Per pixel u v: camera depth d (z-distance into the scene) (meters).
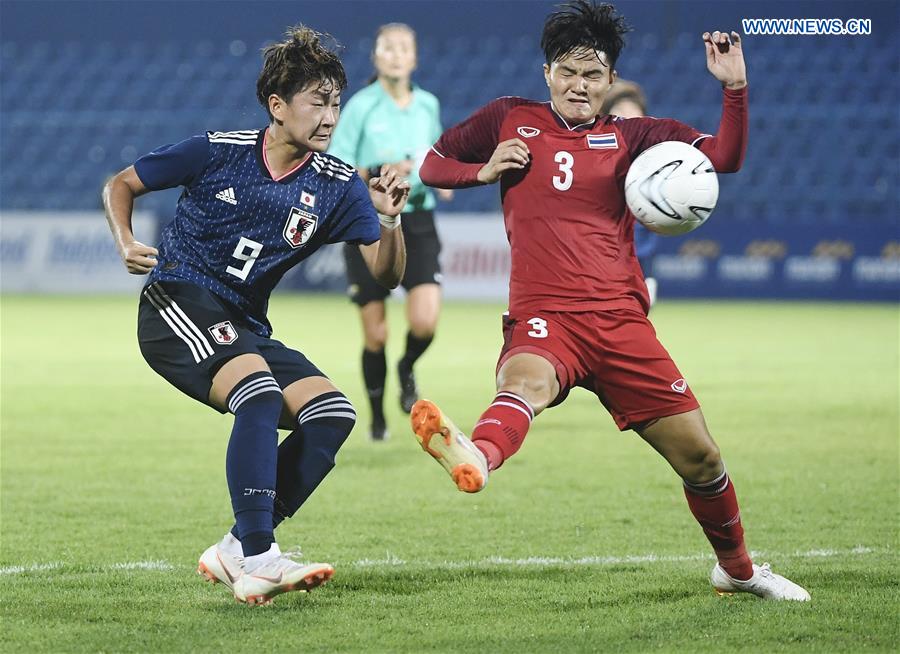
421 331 32.94
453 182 16.91
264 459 15.62
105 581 17.72
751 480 27.09
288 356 17.22
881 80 109.81
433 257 33.19
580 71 16.52
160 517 23.09
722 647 14.22
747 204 102.50
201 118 116.81
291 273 93.56
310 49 16.03
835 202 101.19
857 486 26.39
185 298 16.47
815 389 43.22
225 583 16.11
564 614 15.87
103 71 124.44
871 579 17.83
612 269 16.55
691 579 17.97
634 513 23.62
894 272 85.19
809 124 106.94
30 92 124.25
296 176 16.66
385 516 23.30
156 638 14.59
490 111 17.36
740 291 87.75
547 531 21.92
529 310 16.50
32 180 115.50
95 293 93.06
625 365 16.14
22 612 15.87
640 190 16.42
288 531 21.94
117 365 50.34
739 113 16.19
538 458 30.33
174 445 32.00
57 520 22.77
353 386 44.06
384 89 33.94
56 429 34.53
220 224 16.53
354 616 15.74
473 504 24.50
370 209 17.20
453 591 17.20
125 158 115.69
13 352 54.69
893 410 38.22
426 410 13.70
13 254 95.38
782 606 16.17
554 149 16.75
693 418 16.06
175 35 124.19
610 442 33.00
